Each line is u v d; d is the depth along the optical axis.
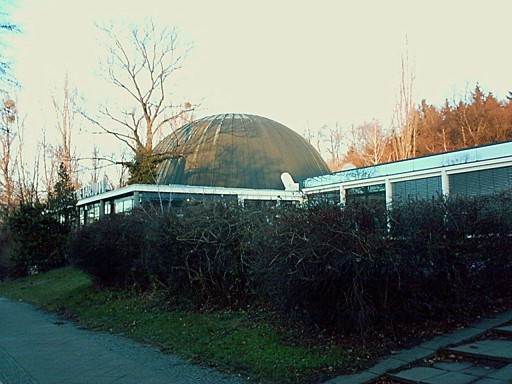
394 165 18.55
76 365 8.55
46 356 9.32
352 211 8.14
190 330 10.38
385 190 18.86
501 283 10.15
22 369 8.47
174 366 8.15
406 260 8.23
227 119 33.88
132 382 7.39
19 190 43.34
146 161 30.80
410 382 6.48
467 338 7.95
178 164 31.50
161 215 13.65
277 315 10.00
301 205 8.78
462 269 9.30
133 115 32.78
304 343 8.38
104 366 8.38
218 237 11.71
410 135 41.75
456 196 10.09
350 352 7.68
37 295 19.61
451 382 6.29
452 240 9.10
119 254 16.45
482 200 10.04
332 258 7.74
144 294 14.88
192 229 12.16
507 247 10.05
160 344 9.73
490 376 6.40
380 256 7.86
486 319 8.98
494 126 46.00
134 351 9.40
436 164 16.97
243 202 12.60
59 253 29.75
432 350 7.55
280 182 30.38
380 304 8.15
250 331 9.50
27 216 29.75
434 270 8.80
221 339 9.34
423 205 9.20
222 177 29.92
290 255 7.94
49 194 32.50
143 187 23.88
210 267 11.79
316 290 8.10
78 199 32.28
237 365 7.82
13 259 29.97
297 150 33.16
